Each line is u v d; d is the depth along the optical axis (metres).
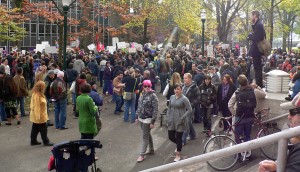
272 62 21.47
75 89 13.52
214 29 53.50
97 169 6.93
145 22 39.06
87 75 14.45
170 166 2.67
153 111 8.73
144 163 8.63
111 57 22.53
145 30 39.59
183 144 9.94
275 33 52.00
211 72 13.87
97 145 6.52
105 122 13.02
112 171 8.12
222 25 38.53
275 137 1.92
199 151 9.37
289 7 40.22
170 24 49.16
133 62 21.34
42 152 9.51
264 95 8.52
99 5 26.72
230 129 8.28
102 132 11.59
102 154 9.31
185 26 40.28
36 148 9.86
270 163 2.24
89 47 31.28
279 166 1.90
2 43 43.22
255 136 8.38
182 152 9.30
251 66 18.41
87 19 28.30
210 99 10.78
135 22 33.88
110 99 17.72
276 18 53.12
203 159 2.39
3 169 8.27
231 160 5.73
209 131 10.77
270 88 9.46
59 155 6.21
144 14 32.28
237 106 7.99
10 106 12.39
